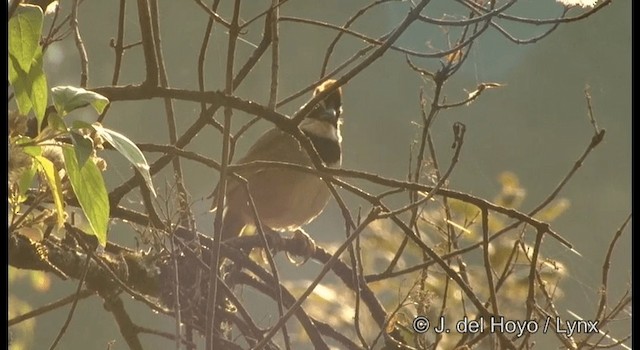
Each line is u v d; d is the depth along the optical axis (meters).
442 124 18.55
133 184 5.82
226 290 5.71
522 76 21.28
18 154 4.26
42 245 5.66
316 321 6.57
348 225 6.13
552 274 7.71
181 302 6.05
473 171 17.81
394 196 16.33
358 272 6.35
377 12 16.47
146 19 5.41
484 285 7.70
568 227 20.25
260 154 9.31
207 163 5.57
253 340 5.90
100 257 6.11
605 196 20.80
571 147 21.16
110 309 6.15
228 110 5.37
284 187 9.26
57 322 13.20
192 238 5.98
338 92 9.77
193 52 14.47
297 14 17.00
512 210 5.74
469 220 7.73
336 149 9.62
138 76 14.88
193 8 14.61
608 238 19.98
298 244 8.03
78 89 4.34
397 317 6.46
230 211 9.38
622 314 9.29
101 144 4.82
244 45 14.51
